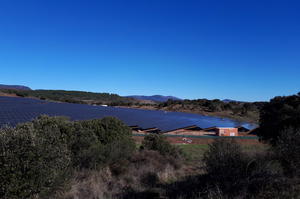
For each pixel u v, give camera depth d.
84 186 6.27
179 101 149.00
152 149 13.63
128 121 45.44
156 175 8.27
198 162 12.83
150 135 15.11
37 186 4.50
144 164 9.59
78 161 8.00
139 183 7.09
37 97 150.88
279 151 7.28
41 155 4.72
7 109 43.97
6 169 4.16
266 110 18.45
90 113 51.59
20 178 4.25
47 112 43.84
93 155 8.16
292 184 5.18
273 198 4.51
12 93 141.88
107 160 8.40
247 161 6.32
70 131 9.06
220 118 93.44
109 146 9.38
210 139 34.78
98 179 6.91
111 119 12.41
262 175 5.55
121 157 9.31
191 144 30.73
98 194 5.64
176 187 6.50
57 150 5.27
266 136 17.94
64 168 5.76
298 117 14.95
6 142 4.44
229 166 6.03
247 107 114.69
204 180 6.66
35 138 4.86
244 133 44.34
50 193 5.07
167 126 45.56
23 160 4.39
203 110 121.62
